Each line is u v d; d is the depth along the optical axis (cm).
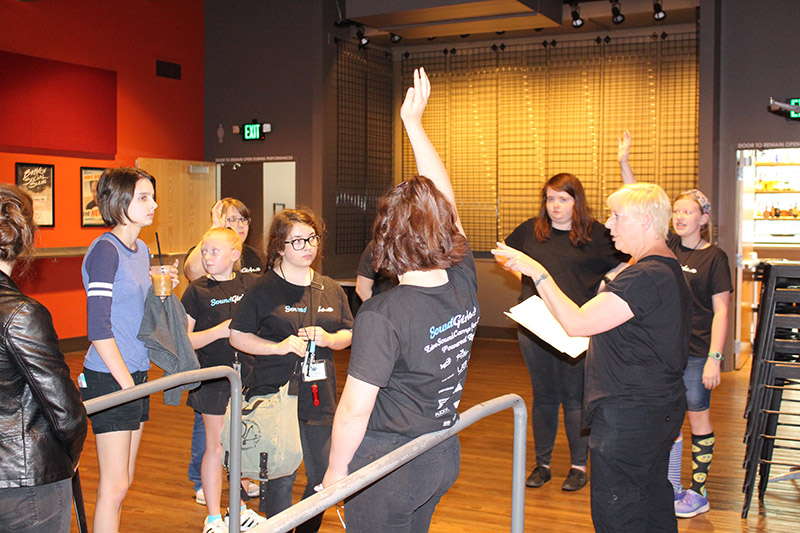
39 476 172
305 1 812
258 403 270
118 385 258
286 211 287
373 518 181
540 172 866
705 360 354
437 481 184
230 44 860
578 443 399
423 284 175
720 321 347
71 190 775
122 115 830
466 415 187
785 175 934
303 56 817
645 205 244
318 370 275
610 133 830
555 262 391
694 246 361
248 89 852
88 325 251
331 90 821
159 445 475
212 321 321
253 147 853
